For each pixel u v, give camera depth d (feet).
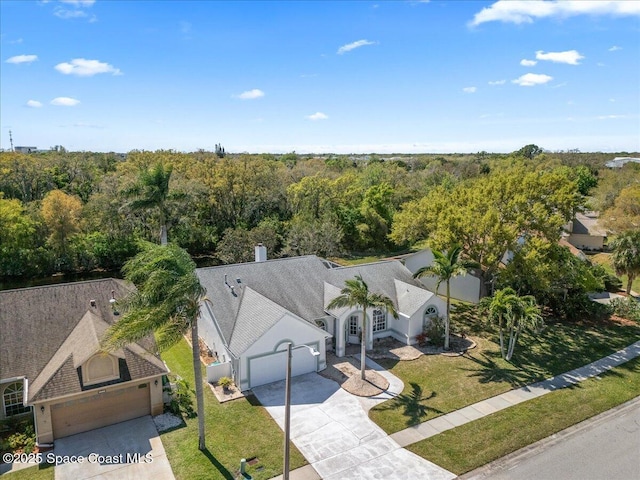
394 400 72.74
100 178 210.38
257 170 214.69
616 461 59.16
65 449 59.52
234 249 164.04
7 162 203.41
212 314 84.99
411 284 106.11
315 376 80.74
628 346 96.17
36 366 65.77
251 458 58.18
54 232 162.91
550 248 100.22
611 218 194.70
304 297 94.43
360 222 219.82
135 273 58.29
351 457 58.80
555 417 68.90
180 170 215.31
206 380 78.69
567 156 437.99
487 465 57.98
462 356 89.86
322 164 346.54
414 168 403.54
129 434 62.95
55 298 75.61
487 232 101.24
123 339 50.67
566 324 108.78
